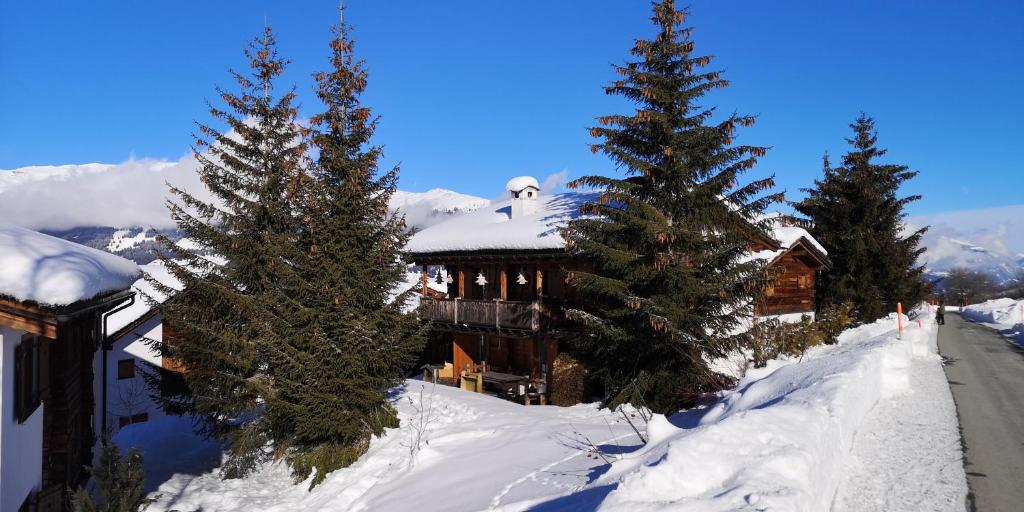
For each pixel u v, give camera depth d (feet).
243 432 51.31
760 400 33.06
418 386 70.44
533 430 45.09
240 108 60.59
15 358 28.19
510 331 72.49
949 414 33.76
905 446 27.53
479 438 46.14
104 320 57.11
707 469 18.58
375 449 49.21
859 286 104.47
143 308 80.89
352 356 47.93
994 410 34.94
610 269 53.16
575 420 48.37
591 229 53.31
